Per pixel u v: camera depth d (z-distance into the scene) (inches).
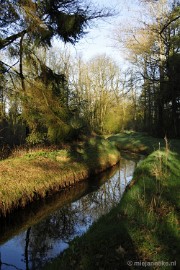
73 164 583.2
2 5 366.6
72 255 204.5
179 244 208.7
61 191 479.8
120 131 1843.0
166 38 934.4
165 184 337.4
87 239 221.6
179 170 420.5
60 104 422.0
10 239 323.3
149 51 957.2
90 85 1733.5
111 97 1836.9
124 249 203.2
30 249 294.4
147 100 1523.1
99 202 435.2
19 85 412.8
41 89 405.4
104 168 677.9
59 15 388.5
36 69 436.1
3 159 513.0
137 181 361.7
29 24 372.5
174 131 1141.7
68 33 403.9
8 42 407.2
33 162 509.7
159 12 860.6
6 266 260.8
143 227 234.5
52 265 197.9
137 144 1107.9
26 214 390.9
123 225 236.2
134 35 897.5
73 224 352.8
